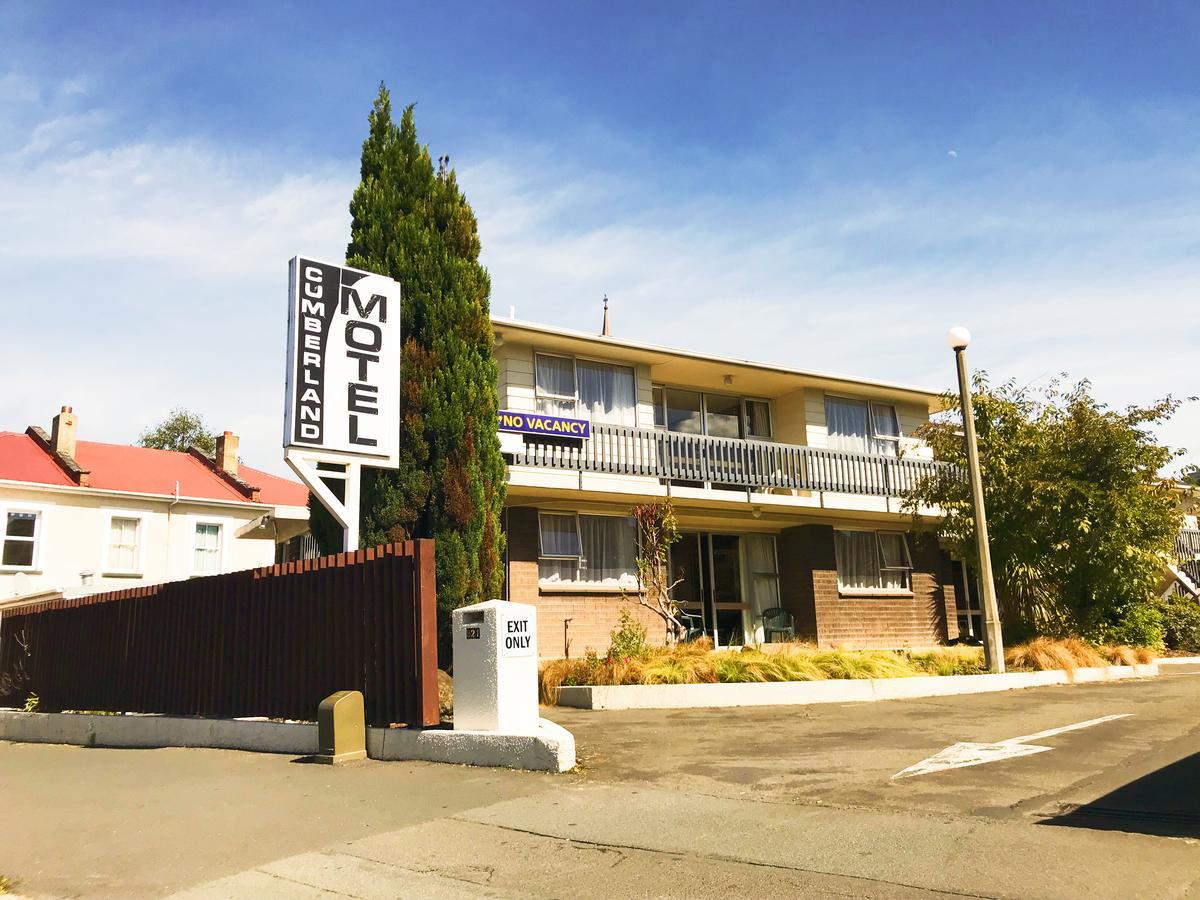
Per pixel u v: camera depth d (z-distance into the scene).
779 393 20.64
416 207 13.66
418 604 8.89
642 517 15.09
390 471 12.66
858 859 5.02
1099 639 17.75
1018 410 18.09
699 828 5.78
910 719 10.30
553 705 12.26
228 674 11.09
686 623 18.44
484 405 13.39
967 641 20.97
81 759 10.81
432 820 6.34
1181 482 18.25
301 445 10.95
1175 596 23.94
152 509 30.81
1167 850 5.00
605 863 5.21
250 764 9.08
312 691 9.87
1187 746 8.32
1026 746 8.41
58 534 28.75
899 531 21.02
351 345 11.56
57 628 14.89
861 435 20.88
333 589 9.85
